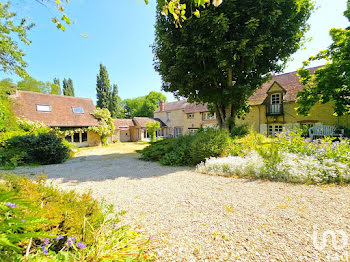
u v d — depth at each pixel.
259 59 9.06
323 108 11.80
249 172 4.52
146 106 38.06
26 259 1.07
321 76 8.98
